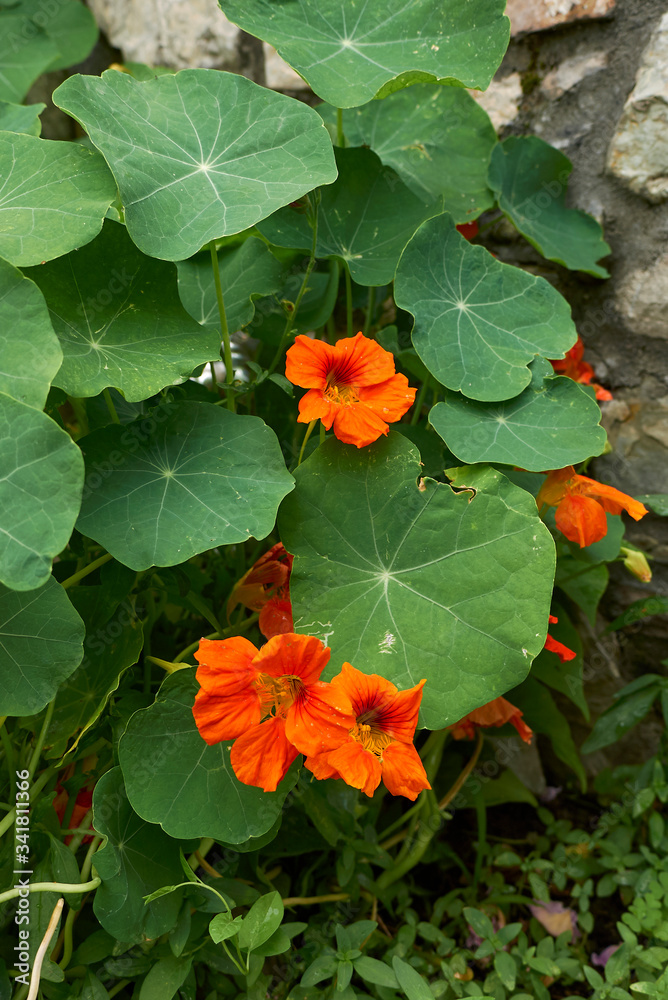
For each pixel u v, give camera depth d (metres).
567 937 0.76
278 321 0.77
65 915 0.68
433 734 0.78
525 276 0.73
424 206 0.76
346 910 0.75
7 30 0.90
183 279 0.77
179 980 0.65
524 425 0.69
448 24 0.72
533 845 0.84
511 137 0.79
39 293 0.62
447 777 0.84
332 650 0.65
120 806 0.65
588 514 0.70
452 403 0.70
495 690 0.65
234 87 0.69
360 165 0.76
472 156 0.81
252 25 0.70
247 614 0.75
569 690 0.81
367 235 0.76
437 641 0.65
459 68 0.71
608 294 0.82
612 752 0.88
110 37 0.92
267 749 0.62
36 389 0.61
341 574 0.67
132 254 0.67
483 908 0.80
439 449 0.73
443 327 0.71
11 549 0.59
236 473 0.66
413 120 0.82
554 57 0.80
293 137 0.67
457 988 0.72
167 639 0.76
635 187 0.79
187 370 0.67
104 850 0.63
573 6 0.78
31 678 0.63
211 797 0.65
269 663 0.61
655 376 0.82
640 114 0.78
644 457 0.83
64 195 0.65
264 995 0.67
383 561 0.67
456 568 0.66
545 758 0.90
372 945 0.75
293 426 0.80
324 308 0.78
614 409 0.84
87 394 0.64
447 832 0.85
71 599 0.68
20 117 0.75
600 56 0.79
